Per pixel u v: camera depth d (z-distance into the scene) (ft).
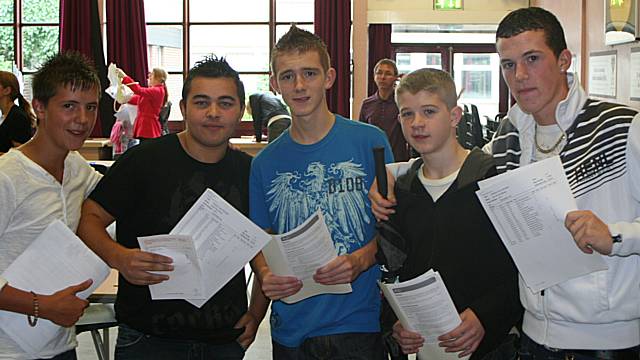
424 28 33.42
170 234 6.37
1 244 6.22
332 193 6.89
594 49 22.89
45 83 6.34
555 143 6.08
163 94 26.55
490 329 6.24
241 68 33.32
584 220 5.37
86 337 14.07
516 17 5.95
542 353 6.03
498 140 6.63
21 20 33.19
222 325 6.93
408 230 6.52
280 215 7.03
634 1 19.19
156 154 7.00
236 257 6.50
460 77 34.27
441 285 6.09
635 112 5.73
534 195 5.66
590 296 5.70
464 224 6.31
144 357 6.97
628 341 5.80
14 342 6.22
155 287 6.60
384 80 19.57
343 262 6.44
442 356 6.40
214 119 6.73
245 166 7.30
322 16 30.66
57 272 6.09
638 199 5.60
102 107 30.78
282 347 7.04
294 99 6.77
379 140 7.02
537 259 5.75
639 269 5.72
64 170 6.68
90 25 31.07
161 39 33.12
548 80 5.87
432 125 6.35
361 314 6.91
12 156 6.27
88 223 6.79
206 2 32.99
